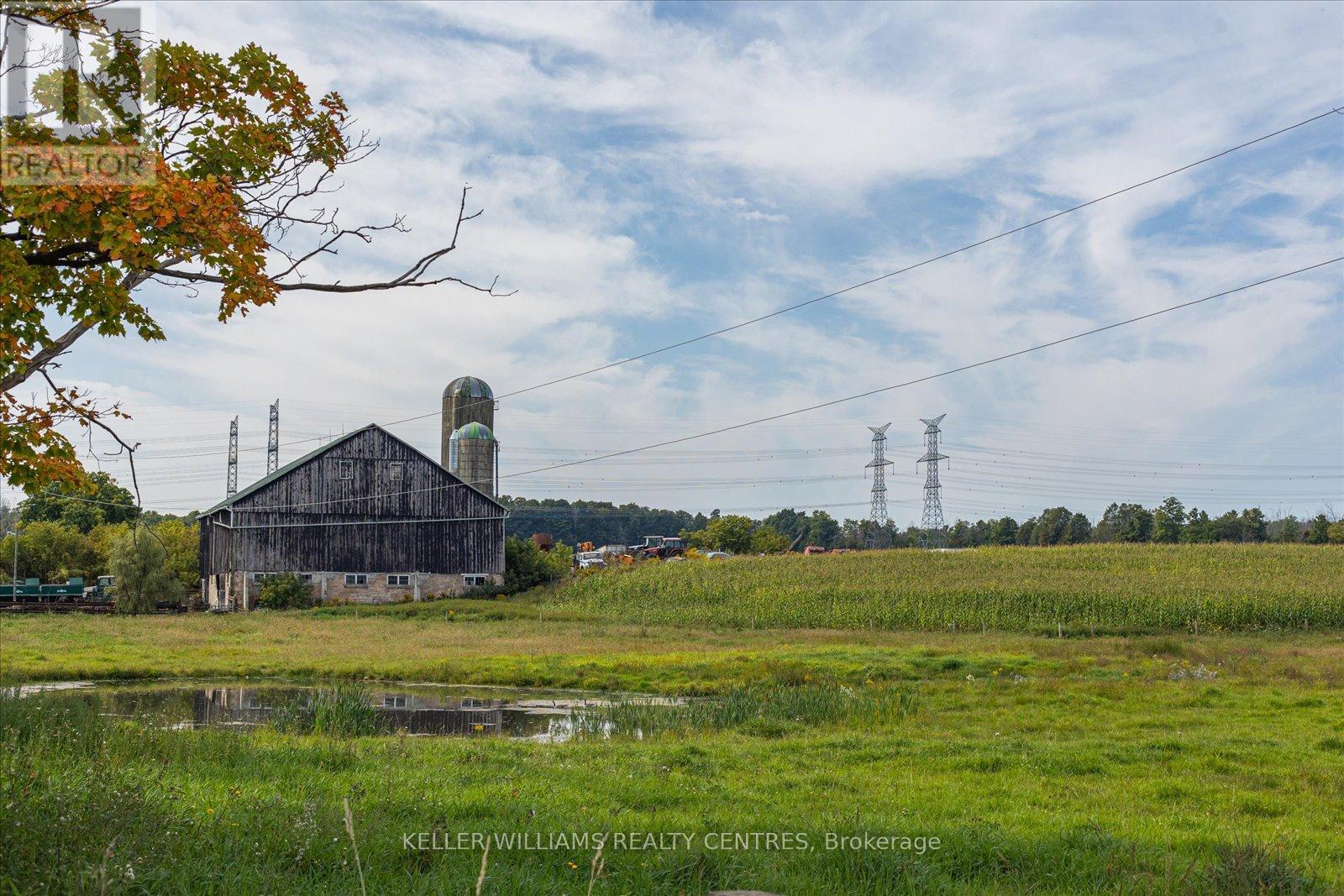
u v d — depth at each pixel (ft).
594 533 562.25
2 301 26.21
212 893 21.47
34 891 19.22
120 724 47.26
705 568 232.94
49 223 25.99
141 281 30.32
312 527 204.54
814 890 25.05
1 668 96.43
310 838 25.41
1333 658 106.73
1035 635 146.41
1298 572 196.13
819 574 215.10
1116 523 482.28
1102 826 35.17
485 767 45.73
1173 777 46.73
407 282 32.32
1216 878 27.12
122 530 245.65
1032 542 537.24
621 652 118.52
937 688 82.69
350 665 103.04
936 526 404.57
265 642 130.41
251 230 28.40
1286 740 57.11
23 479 29.68
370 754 48.29
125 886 20.07
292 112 32.96
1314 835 35.12
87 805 24.81
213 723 65.31
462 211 32.60
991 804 39.70
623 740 58.34
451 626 161.07
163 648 119.24
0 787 25.80
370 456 210.38
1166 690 80.12
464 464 277.23
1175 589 169.99
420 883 23.21
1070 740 58.03
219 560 217.97
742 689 79.77
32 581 232.73
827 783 44.37
